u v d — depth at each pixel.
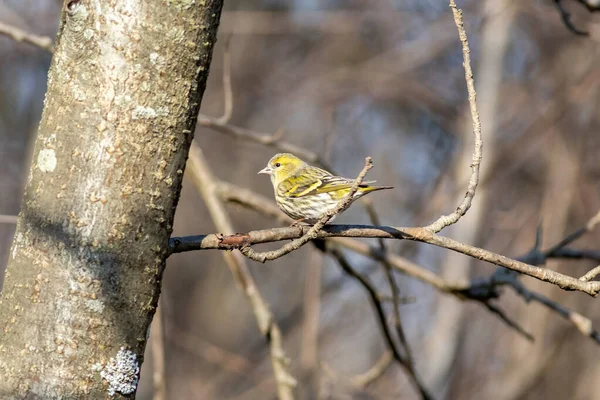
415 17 18.45
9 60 18.12
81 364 3.82
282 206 9.24
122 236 3.88
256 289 7.98
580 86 15.36
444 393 15.80
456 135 15.71
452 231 13.18
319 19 18.53
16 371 3.79
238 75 19.61
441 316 13.02
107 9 3.86
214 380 17.00
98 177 3.85
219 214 8.88
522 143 15.48
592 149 15.75
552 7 15.45
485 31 13.84
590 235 14.96
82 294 3.83
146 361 17.34
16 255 3.90
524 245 15.55
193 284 19.88
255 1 19.47
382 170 18.84
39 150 3.93
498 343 16.31
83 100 3.86
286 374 7.54
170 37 3.90
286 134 19.59
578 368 15.12
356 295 17.19
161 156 3.94
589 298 15.01
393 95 17.61
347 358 16.70
